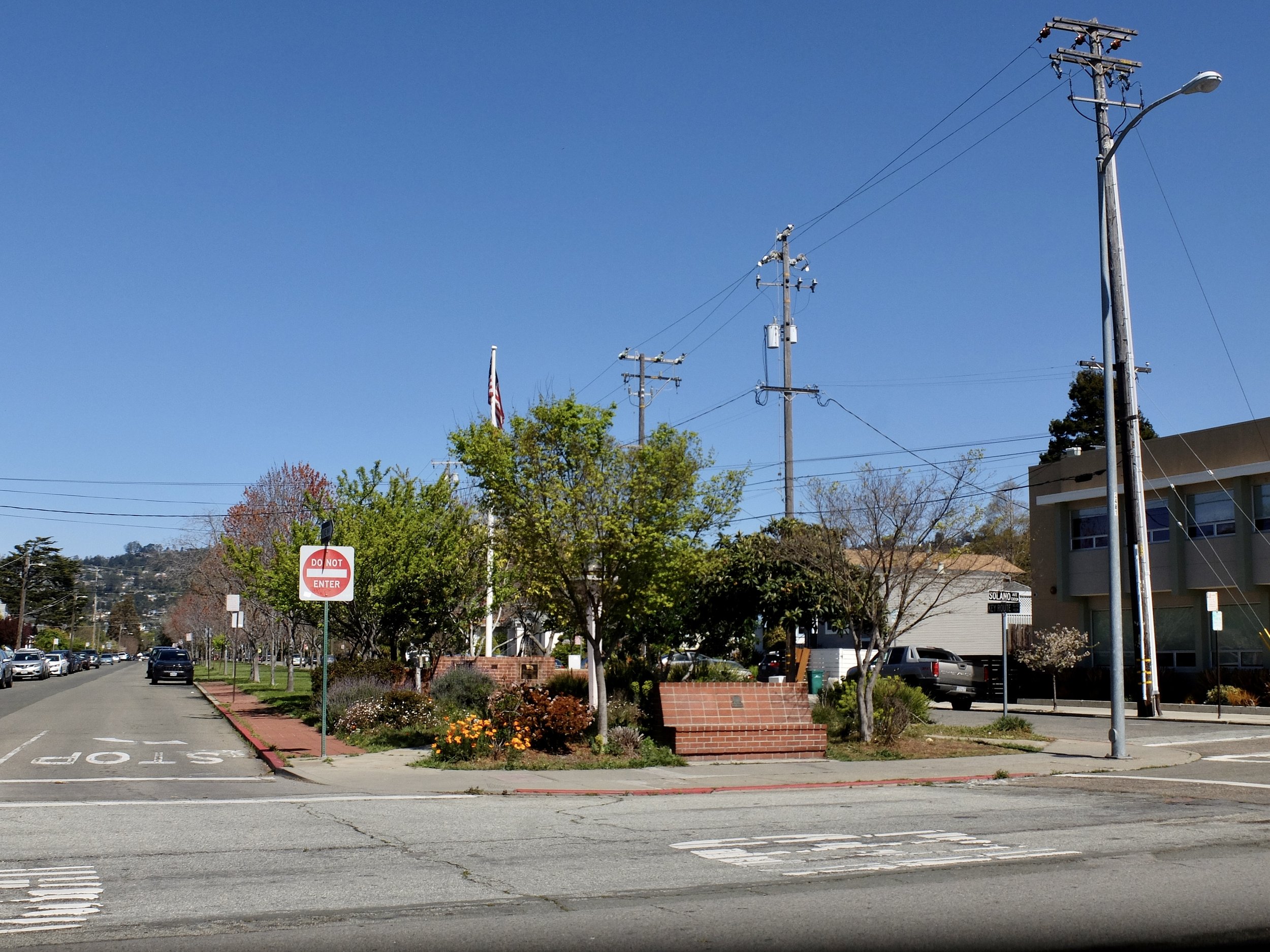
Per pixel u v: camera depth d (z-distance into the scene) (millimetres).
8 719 26906
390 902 7766
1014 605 23984
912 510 19703
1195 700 31094
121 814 12055
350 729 21047
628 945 6637
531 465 17297
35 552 128125
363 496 28109
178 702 34875
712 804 13094
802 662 33562
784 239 33906
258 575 28688
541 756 17125
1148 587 27859
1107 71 27203
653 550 16750
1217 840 10195
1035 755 18375
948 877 8562
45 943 6656
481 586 27266
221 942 6680
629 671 23469
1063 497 36312
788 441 32562
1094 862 9141
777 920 7223
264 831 10883
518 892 8070
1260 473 29797
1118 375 34031
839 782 15156
